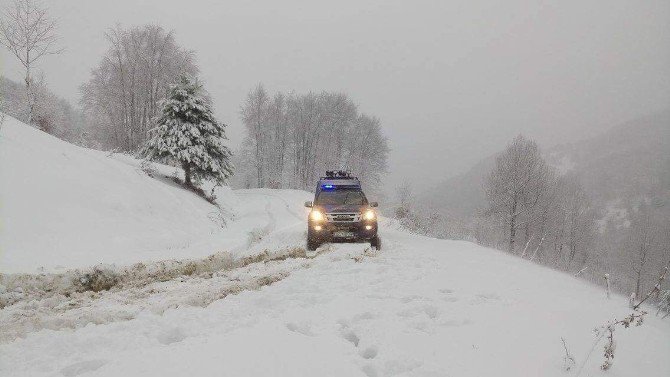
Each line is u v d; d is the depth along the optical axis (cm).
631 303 559
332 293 581
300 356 346
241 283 656
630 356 361
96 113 3978
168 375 304
